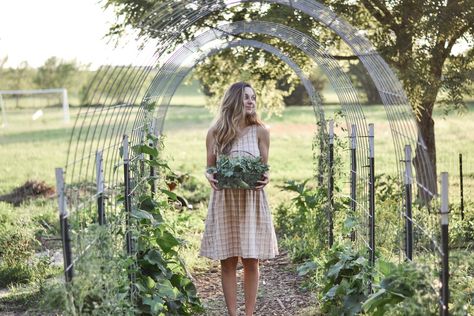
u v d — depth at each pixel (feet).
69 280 10.78
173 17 14.90
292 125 73.56
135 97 15.26
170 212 22.40
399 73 26.32
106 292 11.75
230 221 15.26
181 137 66.64
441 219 10.41
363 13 27.81
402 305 11.34
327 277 15.78
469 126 52.13
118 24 27.12
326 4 27.45
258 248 15.29
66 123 73.77
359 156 19.57
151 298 14.19
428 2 25.54
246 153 15.39
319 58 21.22
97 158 12.15
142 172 16.92
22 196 35.35
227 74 33.58
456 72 26.86
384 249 15.90
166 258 16.63
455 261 13.10
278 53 24.07
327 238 20.94
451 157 40.91
